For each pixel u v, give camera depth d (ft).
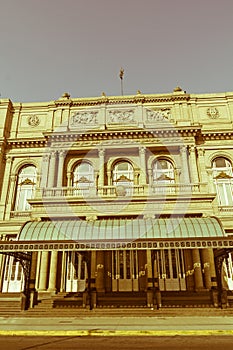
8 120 88.74
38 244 51.03
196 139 82.58
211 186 77.30
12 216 76.02
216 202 74.18
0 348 28.22
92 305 52.65
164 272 67.00
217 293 52.70
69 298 58.65
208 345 29.35
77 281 67.92
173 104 88.63
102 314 49.26
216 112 87.04
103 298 57.98
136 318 45.98
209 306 51.85
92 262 56.34
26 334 35.68
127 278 67.05
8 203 77.97
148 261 54.85
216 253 56.34
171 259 68.23
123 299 57.47
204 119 86.48
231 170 79.30
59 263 68.03
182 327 37.88
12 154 83.61
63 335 35.14
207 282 59.41
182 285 65.51
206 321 42.63
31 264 57.00
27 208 78.23
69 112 89.04
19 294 65.62
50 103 90.99
